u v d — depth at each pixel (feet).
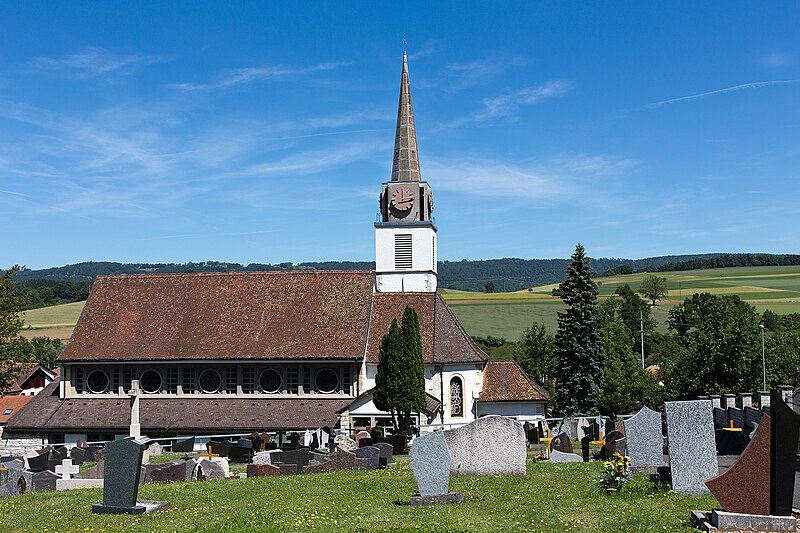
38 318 466.70
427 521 61.05
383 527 59.67
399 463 114.42
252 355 183.11
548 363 294.87
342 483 87.04
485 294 546.67
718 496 55.26
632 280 597.93
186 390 185.88
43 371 311.27
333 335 184.75
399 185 217.15
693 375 227.61
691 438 68.80
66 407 186.39
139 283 204.64
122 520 68.54
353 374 180.45
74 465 122.72
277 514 66.85
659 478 72.59
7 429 181.78
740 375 220.23
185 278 204.33
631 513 60.13
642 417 87.71
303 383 182.50
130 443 73.56
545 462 102.78
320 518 64.54
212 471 106.52
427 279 213.66
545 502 67.21
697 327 238.89
